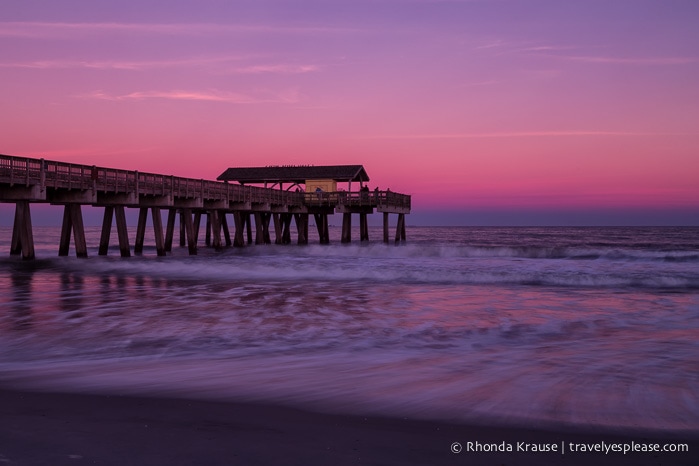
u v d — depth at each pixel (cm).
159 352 1039
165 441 507
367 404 657
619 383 758
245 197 4269
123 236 3306
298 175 5206
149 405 644
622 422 592
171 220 4269
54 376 816
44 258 3064
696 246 6072
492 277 2372
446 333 1241
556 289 2058
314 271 2634
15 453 467
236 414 609
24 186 2486
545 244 6856
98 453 470
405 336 1206
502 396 693
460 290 2028
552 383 760
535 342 1139
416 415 614
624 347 1056
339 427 565
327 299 1786
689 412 628
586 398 683
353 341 1150
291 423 577
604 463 476
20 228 2780
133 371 855
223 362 935
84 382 771
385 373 832
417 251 4075
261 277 2500
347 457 476
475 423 586
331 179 5153
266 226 5550
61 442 498
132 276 2541
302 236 5241
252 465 451
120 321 1374
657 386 741
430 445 514
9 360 972
